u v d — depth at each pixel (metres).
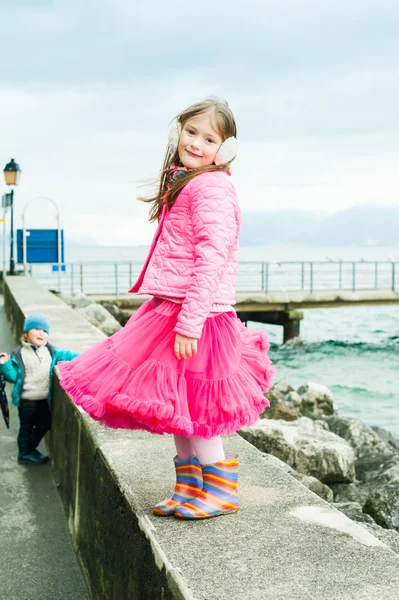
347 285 54.06
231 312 2.54
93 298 23.05
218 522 2.47
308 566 2.13
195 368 2.41
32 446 5.42
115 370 2.39
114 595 2.79
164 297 2.45
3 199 23.11
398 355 23.55
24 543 3.95
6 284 16.33
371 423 13.45
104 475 3.13
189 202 2.41
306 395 10.35
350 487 5.71
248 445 3.49
